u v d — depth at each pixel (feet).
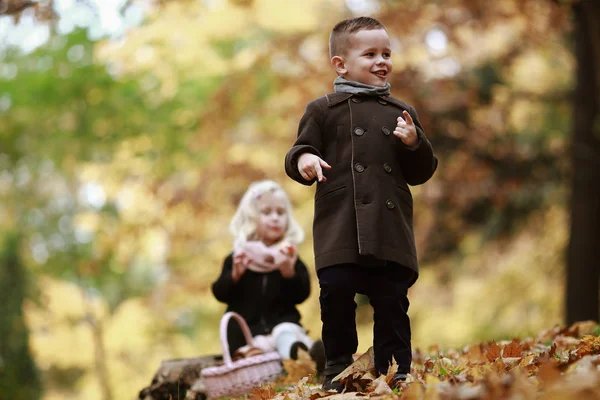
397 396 12.27
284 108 54.49
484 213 53.42
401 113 14.90
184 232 58.29
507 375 11.76
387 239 13.88
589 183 44.34
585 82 44.93
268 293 21.79
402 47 48.29
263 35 59.67
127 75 59.16
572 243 44.52
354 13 52.70
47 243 65.16
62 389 76.54
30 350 55.01
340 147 14.47
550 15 46.75
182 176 60.59
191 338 71.00
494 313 62.44
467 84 49.85
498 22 47.73
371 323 58.90
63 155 61.36
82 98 59.00
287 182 56.24
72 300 66.33
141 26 55.16
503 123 49.42
